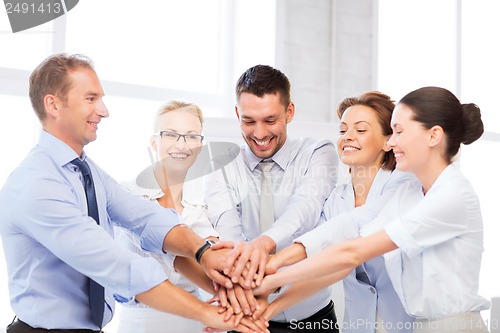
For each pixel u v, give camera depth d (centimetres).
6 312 238
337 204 191
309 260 162
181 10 324
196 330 184
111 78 298
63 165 146
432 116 150
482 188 406
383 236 154
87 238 140
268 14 326
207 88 333
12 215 139
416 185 170
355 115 179
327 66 344
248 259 170
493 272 400
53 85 144
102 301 148
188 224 190
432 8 376
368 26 356
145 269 148
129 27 305
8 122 248
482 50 414
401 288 156
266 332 170
